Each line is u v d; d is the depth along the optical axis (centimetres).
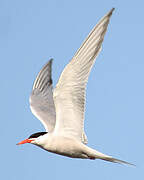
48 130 1326
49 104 1423
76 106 1245
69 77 1223
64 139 1277
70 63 1209
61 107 1253
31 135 1339
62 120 1268
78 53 1198
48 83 1462
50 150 1302
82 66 1205
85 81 1212
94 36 1176
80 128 1262
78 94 1230
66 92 1236
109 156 1253
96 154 1265
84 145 1271
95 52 1183
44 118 1373
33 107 1420
